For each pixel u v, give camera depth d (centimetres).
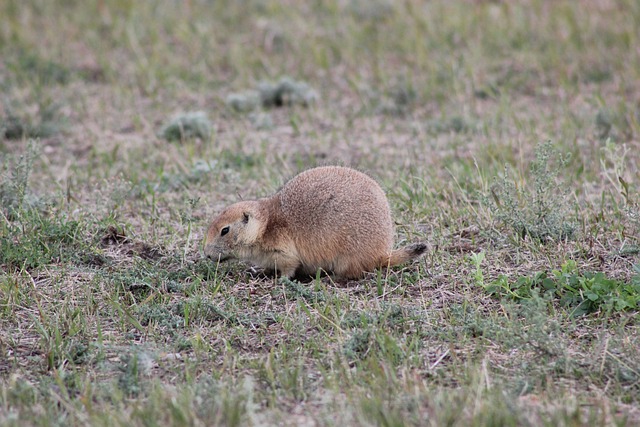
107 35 4047
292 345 1476
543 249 1820
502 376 1337
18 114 3108
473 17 3956
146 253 1939
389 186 2272
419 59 3575
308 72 3616
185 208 2189
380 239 1756
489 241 1892
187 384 1325
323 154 2720
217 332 1547
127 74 3653
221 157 2594
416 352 1407
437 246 1892
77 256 1884
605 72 3347
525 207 1973
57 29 4047
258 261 1809
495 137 2772
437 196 2186
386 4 4212
